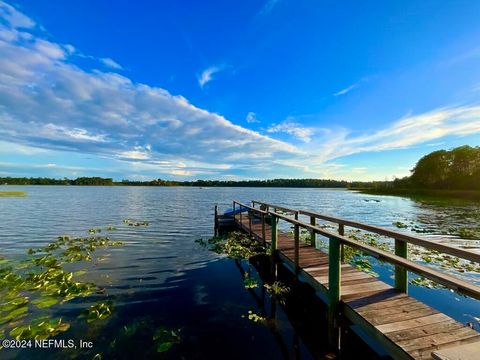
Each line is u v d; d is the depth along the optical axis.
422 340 2.59
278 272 6.91
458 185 49.97
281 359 3.43
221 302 5.09
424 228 13.22
